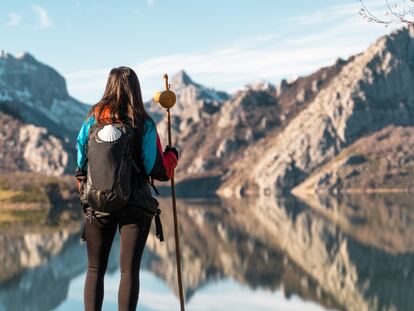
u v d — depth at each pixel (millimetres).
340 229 186125
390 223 194000
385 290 109688
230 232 189125
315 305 100500
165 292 105375
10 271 118812
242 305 98188
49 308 90250
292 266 133125
